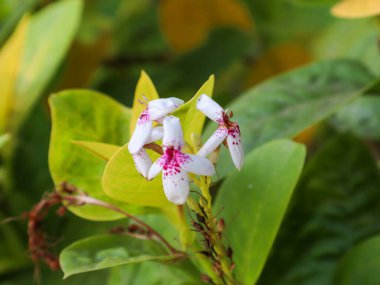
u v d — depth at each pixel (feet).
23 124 1.48
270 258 1.24
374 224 1.26
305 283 1.23
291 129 1.22
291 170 1.09
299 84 1.30
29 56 1.41
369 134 1.52
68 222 1.37
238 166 0.95
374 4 1.17
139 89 1.03
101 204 1.09
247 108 1.27
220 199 1.12
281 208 1.08
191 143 1.01
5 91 1.36
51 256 1.14
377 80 1.21
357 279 1.14
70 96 1.13
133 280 1.19
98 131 1.13
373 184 1.28
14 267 1.38
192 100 0.96
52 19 1.43
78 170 1.12
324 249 1.25
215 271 1.04
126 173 1.01
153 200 1.05
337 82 1.31
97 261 1.07
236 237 1.10
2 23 1.51
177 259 1.07
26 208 1.40
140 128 0.95
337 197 1.27
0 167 1.40
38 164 1.46
